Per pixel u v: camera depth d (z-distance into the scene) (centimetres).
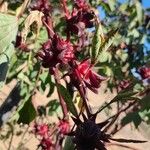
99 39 31
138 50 120
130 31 118
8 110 75
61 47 31
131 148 32
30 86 81
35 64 79
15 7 53
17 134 139
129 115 49
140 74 57
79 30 34
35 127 85
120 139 27
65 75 31
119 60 116
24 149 160
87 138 26
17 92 77
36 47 56
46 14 39
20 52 73
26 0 39
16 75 77
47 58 31
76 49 33
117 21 119
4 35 36
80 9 36
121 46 115
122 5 115
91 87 30
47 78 75
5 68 36
